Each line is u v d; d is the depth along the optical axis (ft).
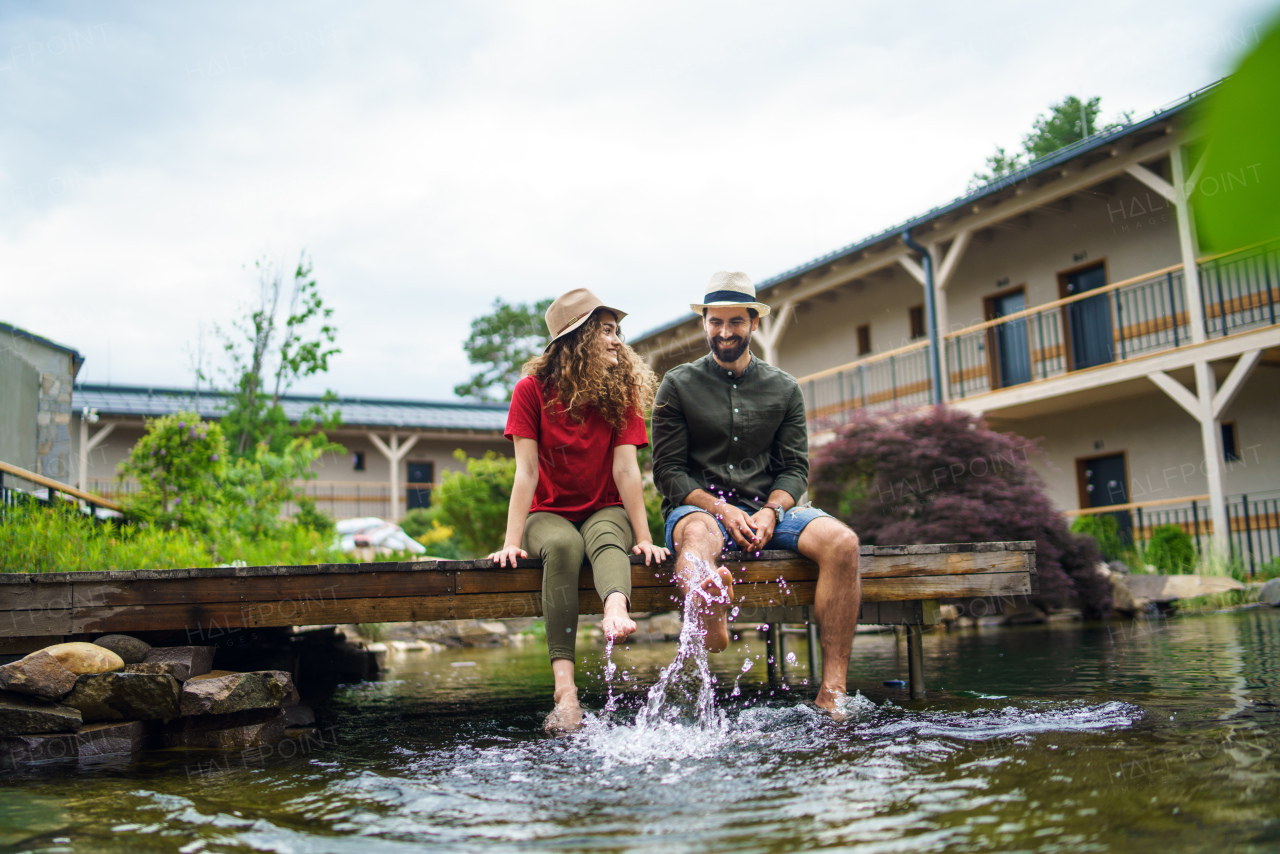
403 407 76.28
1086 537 26.81
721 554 9.35
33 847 4.85
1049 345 39.14
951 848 4.26
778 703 10.04
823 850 4.31
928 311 38.86
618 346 9.60
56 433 27.78
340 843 4.77
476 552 37.52
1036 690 10.21
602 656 19.40
